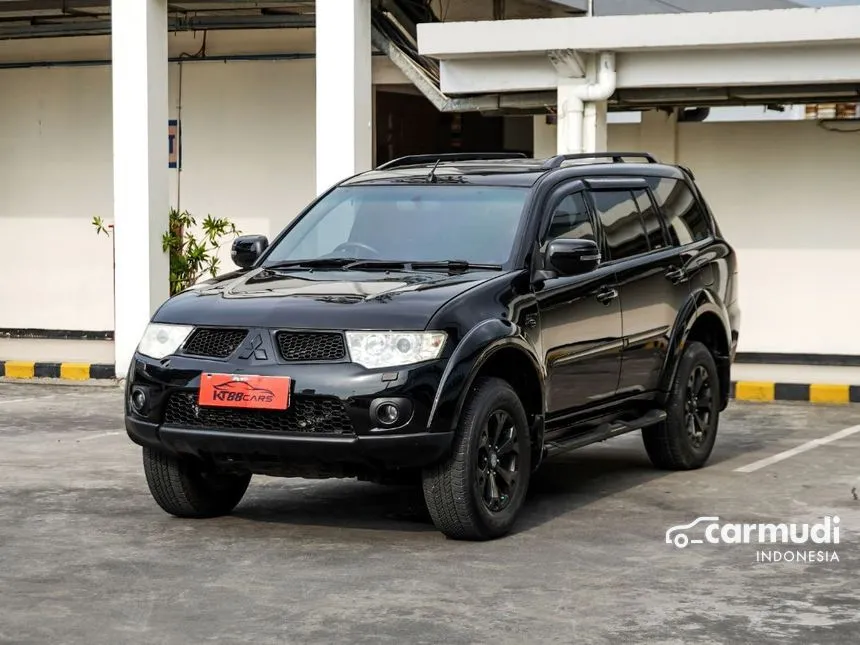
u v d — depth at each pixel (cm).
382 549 732
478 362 729
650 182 973
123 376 1463
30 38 1853
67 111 1862
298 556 715
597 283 863
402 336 715
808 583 662
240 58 1770
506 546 739
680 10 1950
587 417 868
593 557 714
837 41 1284
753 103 1522
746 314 1590
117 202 1441
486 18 1828
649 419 929
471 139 1895
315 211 890
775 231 1576
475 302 750
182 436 742
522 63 1382
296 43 1758
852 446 1097
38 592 639
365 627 583
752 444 1109
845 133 1552
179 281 1489
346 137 1391
